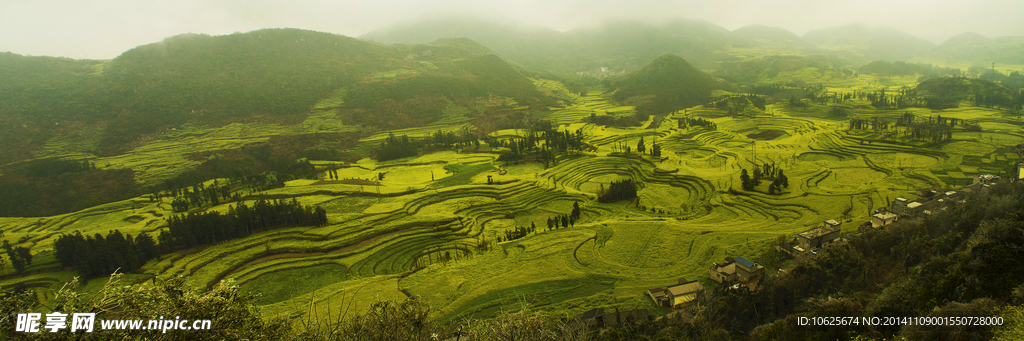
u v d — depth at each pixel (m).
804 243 82.12
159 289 20.03
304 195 155.25
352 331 25.61
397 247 108.69
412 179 176.12
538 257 91.88
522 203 140.50
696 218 116.00
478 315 70.56
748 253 86.25
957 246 60.25
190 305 19.91
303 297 81.94
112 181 181.50
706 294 66.88
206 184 183.50
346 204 142.75
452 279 84.12
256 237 113.31
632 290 74.69
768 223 105.62
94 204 164.38
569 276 82.25
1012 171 131.75
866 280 62.25
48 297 91.94
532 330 26.39
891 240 71.06
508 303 73.75
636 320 62.44
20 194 168.25
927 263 53.03
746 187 133.38
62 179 178.00
